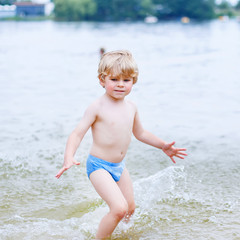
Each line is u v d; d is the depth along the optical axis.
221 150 5.42
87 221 3.44
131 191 3.38
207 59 19.83
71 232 3.24
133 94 10.20
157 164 4.88
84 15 131.88
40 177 4.51
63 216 3.56
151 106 8.55
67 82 12.63
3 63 18.53
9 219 3.47
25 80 13.13
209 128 6.62
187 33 49.19
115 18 136.75
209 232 3.20
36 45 30.17
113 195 3.00
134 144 5.68
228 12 161.38
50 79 13.38
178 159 5.06
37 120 7.24
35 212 3.63
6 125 6.84
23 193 4.07
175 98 9.56
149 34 46.84
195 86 11.56
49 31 54.56
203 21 118.00
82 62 19.05
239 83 11.95
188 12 141.25
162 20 134.88
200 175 4.50
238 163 4.90
